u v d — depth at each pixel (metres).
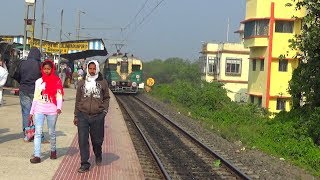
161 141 16.34
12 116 15.09
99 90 8.25
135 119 22.67
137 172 9.16
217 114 27.19
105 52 43.72
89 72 8.26
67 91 33.31
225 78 54.66
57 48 42.53
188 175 10.93
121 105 30.05
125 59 43.28
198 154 14.05
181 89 39.31
